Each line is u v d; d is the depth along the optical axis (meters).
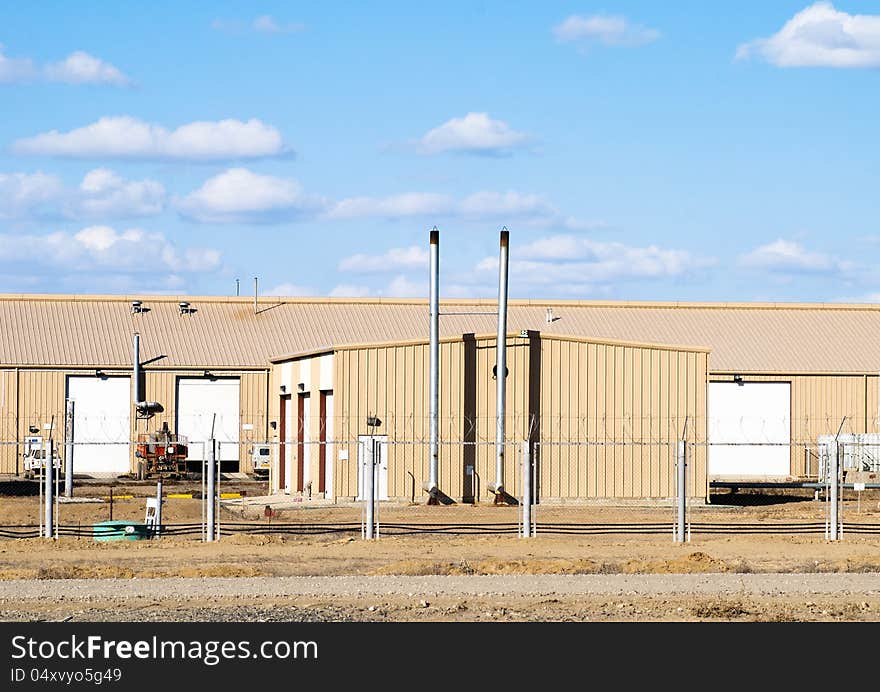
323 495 73.50
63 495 73.81
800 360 106.31
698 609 32.56
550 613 32.50
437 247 69.56
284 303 113.56
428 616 32.00
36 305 108.94
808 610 33.25
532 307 115.56
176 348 103.44
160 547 44.91
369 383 69.94
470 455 69.44
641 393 70.62
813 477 101.00
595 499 69.69
